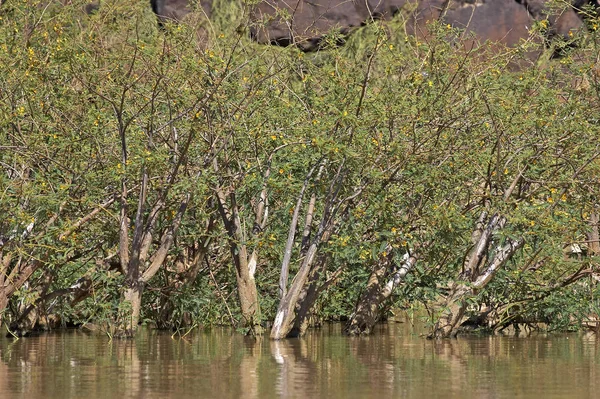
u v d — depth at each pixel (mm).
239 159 47344
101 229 47375
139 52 45250
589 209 46406
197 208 47594
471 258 46812
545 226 44625
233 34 48938
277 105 46062
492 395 29250
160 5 73312
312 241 45938
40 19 49969
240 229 47031
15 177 46781
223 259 53281
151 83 46406
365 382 31781
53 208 45031
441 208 44594
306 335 49188
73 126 46156
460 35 49719
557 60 50062
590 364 37094
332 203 46250
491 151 46062
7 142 46688
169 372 34188
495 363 37281
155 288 50688
